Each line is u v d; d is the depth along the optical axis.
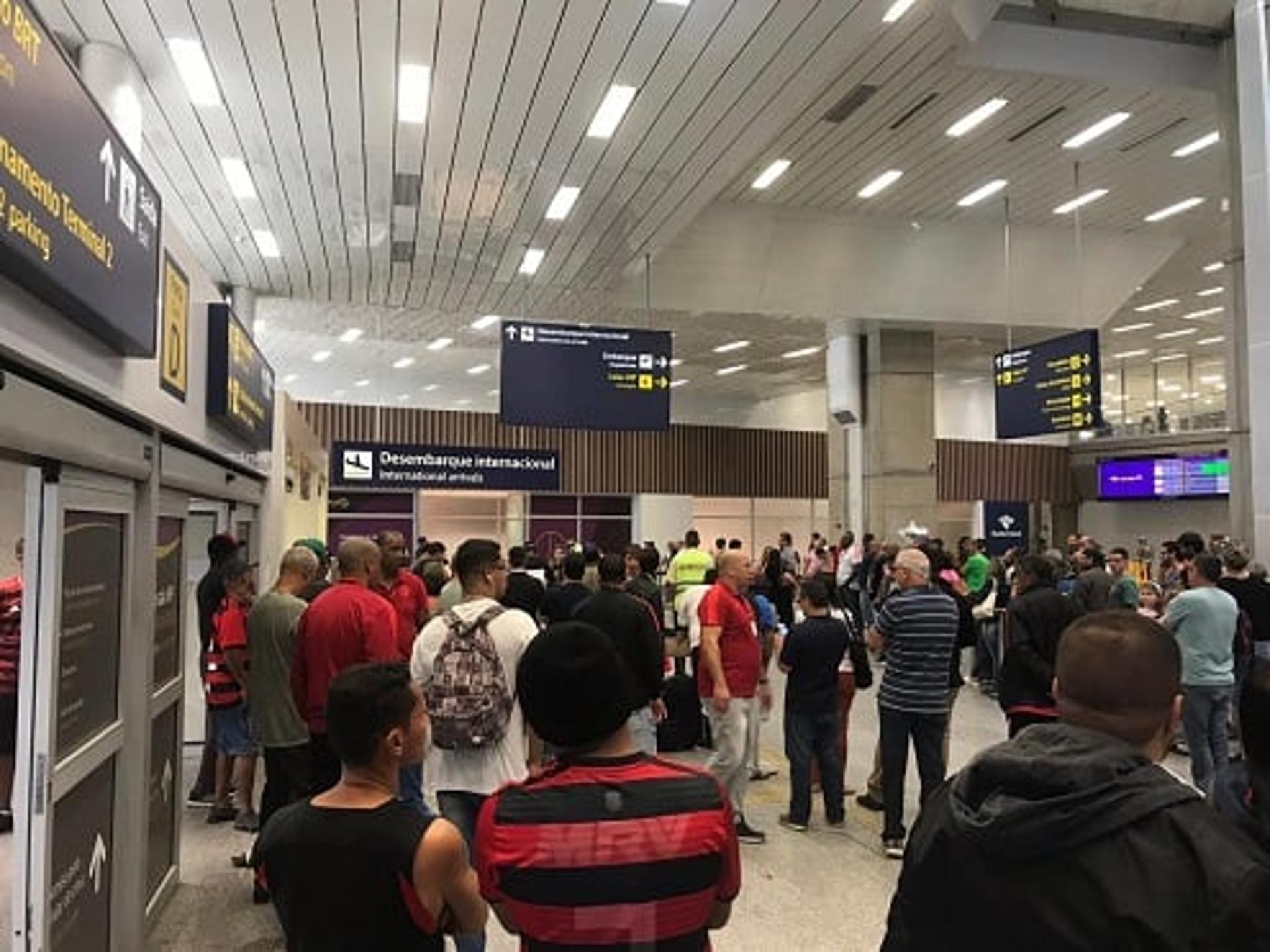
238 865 4.96
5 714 5.41
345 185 9.50
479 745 3.46
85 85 2.75
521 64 7.11
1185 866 1.16
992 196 13.30
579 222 10.74
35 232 2.36
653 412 11.52
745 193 13.05
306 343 18.77
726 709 5.37
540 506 22.12
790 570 14.96
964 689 10.55
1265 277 7.43
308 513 11.87
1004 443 22.83
